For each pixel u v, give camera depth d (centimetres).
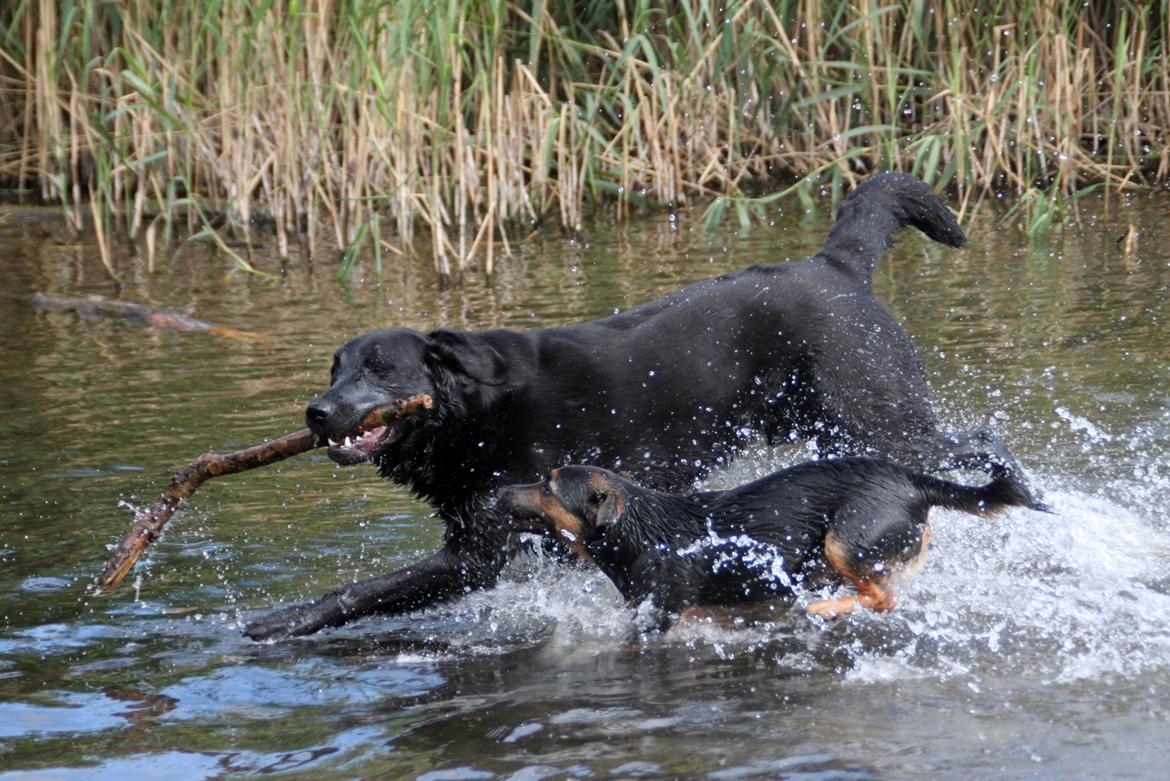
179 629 915
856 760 685
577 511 945
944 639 859
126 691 820
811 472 956
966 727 721
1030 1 2169
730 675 820
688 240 2016
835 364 1027
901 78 2364
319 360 1496
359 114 2114
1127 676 781
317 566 1012
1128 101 2269
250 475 1209
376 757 716
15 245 2112
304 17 2053
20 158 2377
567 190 2144
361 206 2059
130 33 2083
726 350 1028
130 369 1494
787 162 2372
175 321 1664
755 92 2373
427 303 1722
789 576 938
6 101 2355
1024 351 1421
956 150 2062
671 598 938
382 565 1012
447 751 720
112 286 1870
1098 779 652
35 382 1456
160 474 1172
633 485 966
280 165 2114
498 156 2091
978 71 2294
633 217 2209
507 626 943
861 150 2139
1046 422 1219
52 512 1100
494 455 988
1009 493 920
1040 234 1958
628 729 738
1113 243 1870
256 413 1326
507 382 985
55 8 2223
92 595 962
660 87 2216
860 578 912
